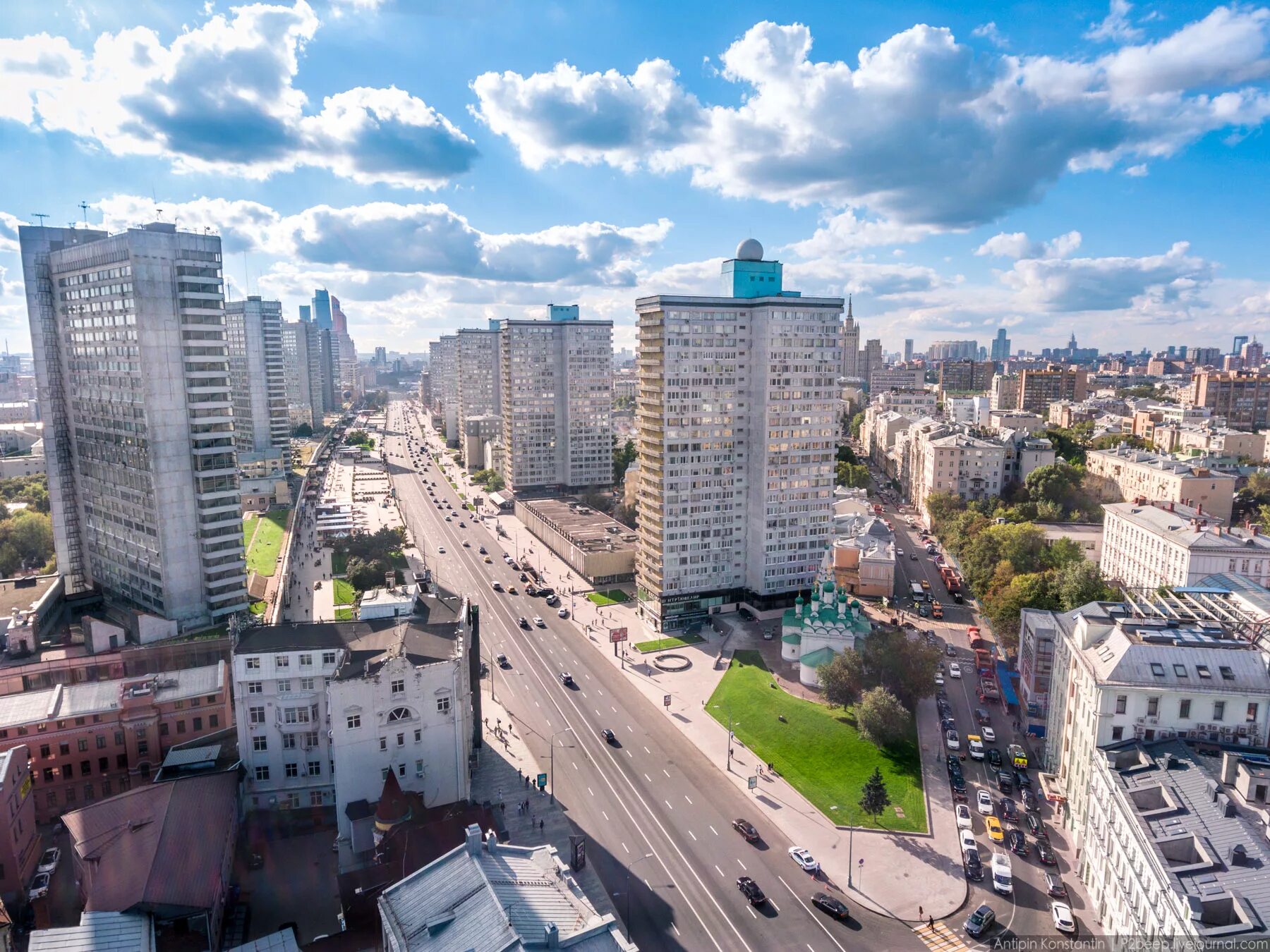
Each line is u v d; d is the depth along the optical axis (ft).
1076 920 281.95
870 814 345.92
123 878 254.68
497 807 349.82
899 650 435.12
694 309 552.82
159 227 459.73
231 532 480.64
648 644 546.67
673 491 566.77
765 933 277.44
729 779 378.73
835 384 576.61
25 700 354.74
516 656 526.98
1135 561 616.39
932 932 278.26
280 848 325.42
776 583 588.09
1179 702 290.76
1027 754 396.57
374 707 314.35
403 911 219.41
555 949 194.49
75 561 544.21
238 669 332.60
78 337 497.05
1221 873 219.20
